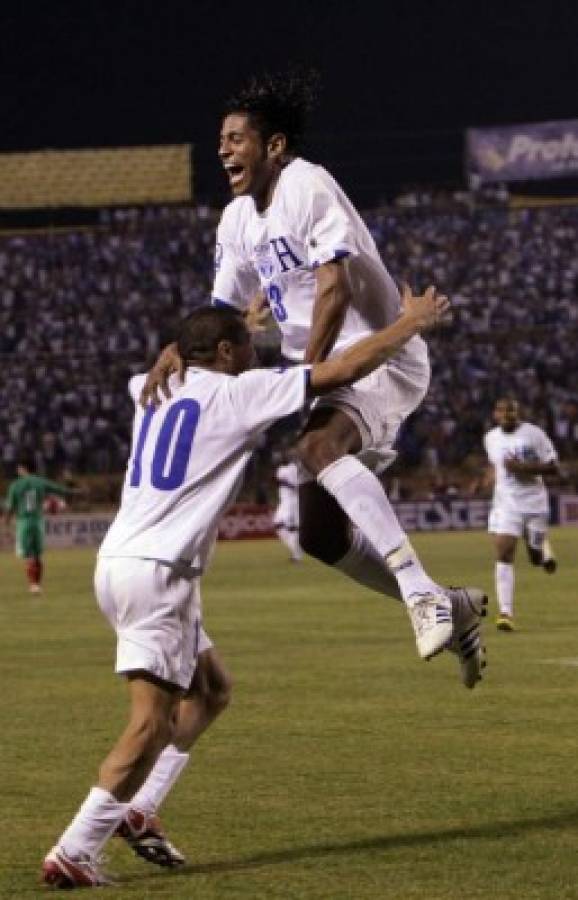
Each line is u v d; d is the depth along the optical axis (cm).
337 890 1808
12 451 13725
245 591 7100
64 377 14575
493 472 5369
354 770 2595
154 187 18675
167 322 15775
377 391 2091
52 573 9262
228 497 1903
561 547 10262
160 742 1888
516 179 18788
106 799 1864
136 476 1919
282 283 2128
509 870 1894
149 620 1872
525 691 3556
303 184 2069
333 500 2088
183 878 1897
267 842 2083
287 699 3491
